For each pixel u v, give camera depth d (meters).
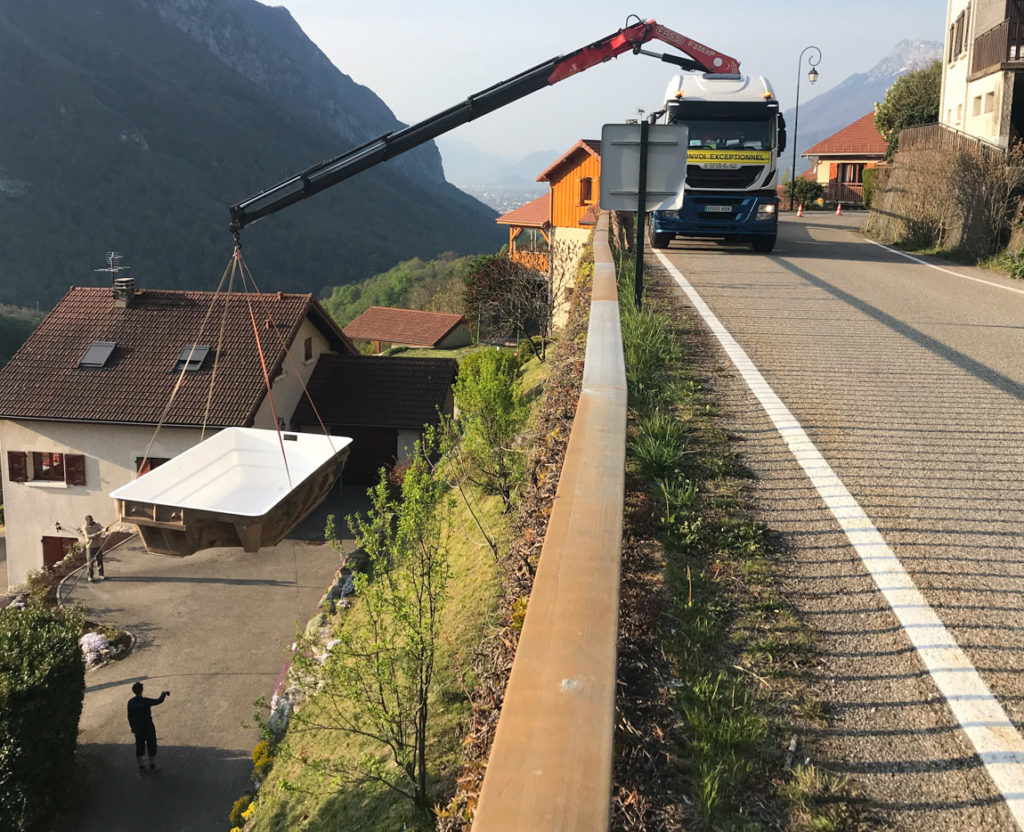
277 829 7.76
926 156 21.09
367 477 27.44
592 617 2.46
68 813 11.58
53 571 19.20
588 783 1.83
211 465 8.14
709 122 16.69
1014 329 9.88
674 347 8.49
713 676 3.35
